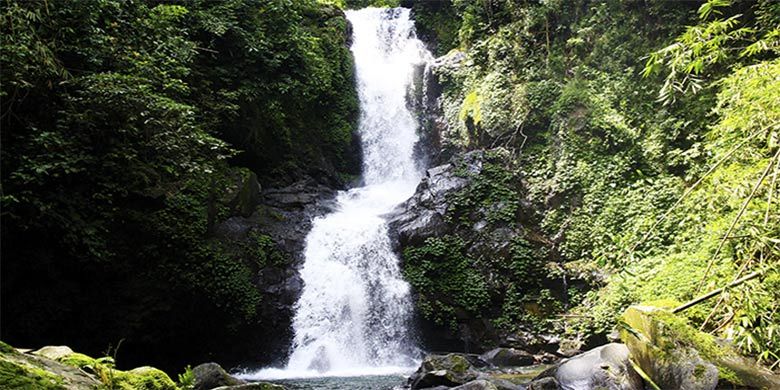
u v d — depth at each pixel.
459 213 13.59
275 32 14.42
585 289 12.27
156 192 10.27
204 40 13.02
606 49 14.25
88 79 8.22
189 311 10.72
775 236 6.07
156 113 8.96
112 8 9.68
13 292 8.66
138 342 10.22
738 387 5.64
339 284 12.72
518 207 13.62
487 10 17.73
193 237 10.73
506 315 12.39
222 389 4.29
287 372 11.27
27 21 7.68
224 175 12.67
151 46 10.40
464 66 17.72
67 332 9.42
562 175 13.68
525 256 12.78
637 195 12.16
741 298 5.94
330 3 19.72
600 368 6.59
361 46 19.78
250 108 13.96
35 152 8.08
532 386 6.76
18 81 7.41
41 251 8.62
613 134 13.19
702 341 6.18
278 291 11.94
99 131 8.88
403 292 12.86
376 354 12.43
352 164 18.05
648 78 13.03
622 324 6.50
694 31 5.00
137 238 9.98
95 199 9.25
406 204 14.59
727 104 10.26
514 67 16.17
